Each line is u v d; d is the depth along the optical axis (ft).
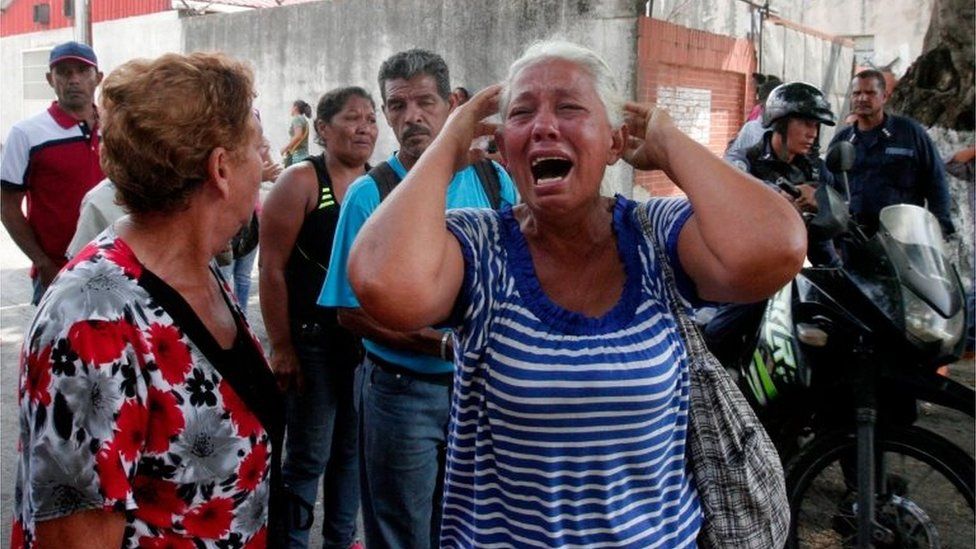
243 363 5.09
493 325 4.99
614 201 5.47
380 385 8.19
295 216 9.75
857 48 55.26
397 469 8.24
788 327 9.85
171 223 4.99
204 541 4.91
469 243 5.05
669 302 5.16
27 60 62.13
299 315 9.84
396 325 4.74
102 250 4.79
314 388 9.91
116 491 4.41
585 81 5.03
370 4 37.35
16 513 4.68
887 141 16.76
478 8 32.94
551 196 4.92
